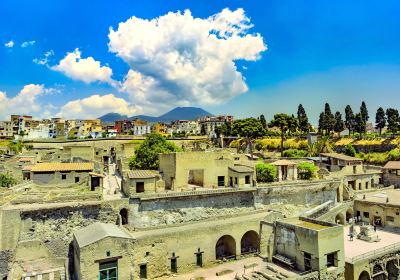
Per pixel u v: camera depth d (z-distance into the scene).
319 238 45.47
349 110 158.00
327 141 139.75
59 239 47.28
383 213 71.12
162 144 85.75
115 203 51.94
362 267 50.06
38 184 65.25
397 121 146.62
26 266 41.22
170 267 47.19
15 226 44.28
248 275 46.34
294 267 48.62
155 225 55.16
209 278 46.03
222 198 62.44
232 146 160.25
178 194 57.19
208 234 50.66
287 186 70.62
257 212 62.09
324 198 77.44
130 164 83.50
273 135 176.00
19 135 178.38
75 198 51.84
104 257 39.62
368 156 121.25
